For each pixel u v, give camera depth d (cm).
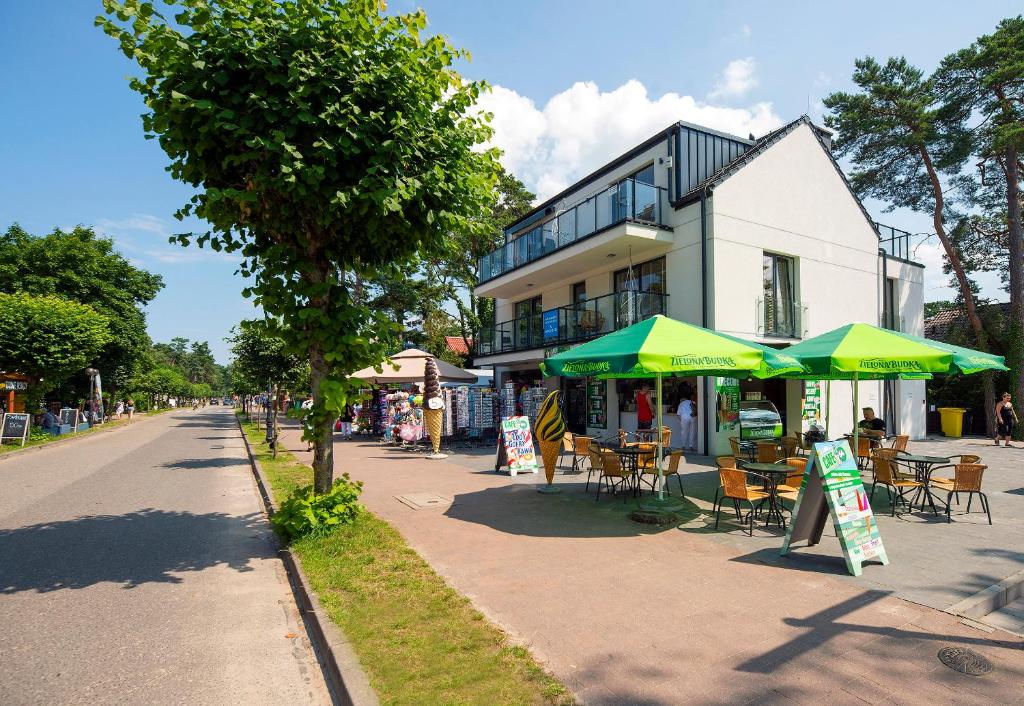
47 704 317
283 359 1522
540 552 574
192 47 483
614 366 659
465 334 3478
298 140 510
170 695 329
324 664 368
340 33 518
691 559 551
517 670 329
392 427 1794
